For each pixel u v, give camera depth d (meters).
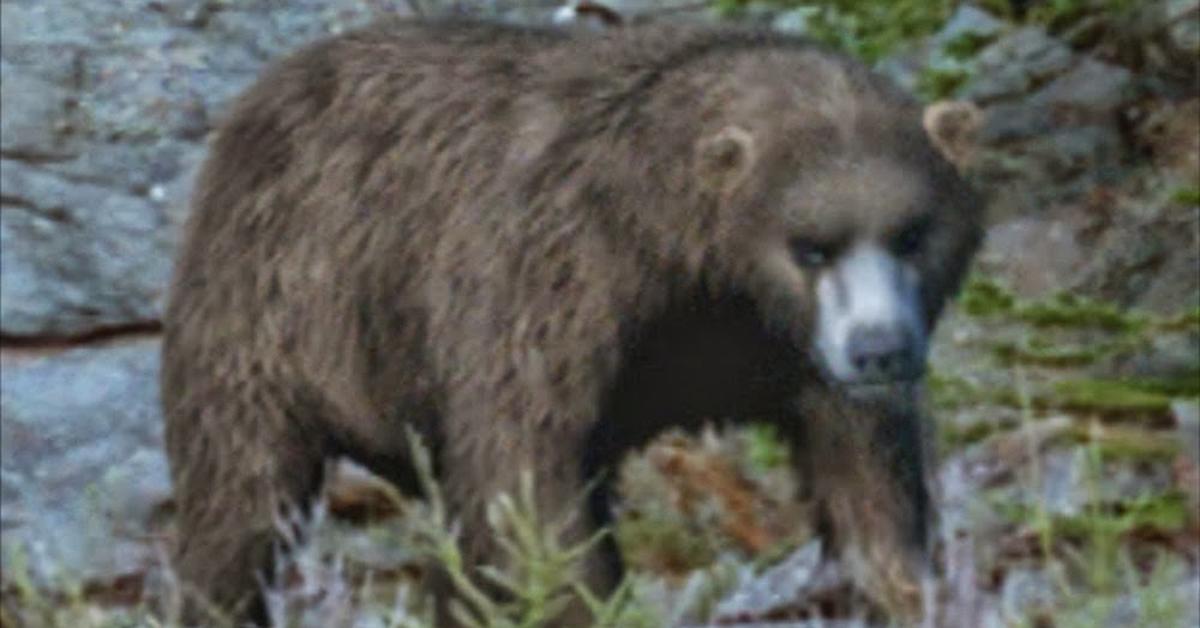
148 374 13.03
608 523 10.82
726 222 10.36
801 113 10.33
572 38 10.82
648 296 10.48
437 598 11.51
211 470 11.23
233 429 11.17
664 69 10.58
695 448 12.57
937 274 10.35
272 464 11.17
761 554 12.34
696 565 12.38
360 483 12.46
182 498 11.33
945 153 10.34
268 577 11.29
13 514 12.75
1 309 13.11
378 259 10.88
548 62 10.76
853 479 10.86
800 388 10.80
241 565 11.25
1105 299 12.96
